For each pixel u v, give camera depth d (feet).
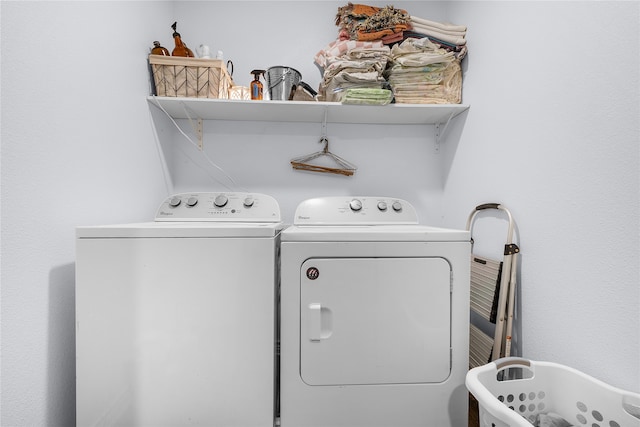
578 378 2.98
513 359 3.28
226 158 6.20
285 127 6.26
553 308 3.46
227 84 5.50
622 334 2.70
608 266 2.82
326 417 3.28
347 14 5.47
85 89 3.42
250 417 3.19
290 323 3.26
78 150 3.31
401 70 5.30
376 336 3.31
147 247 3.11
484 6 4.86
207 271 3.16
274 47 6.19
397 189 6.43
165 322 3.12
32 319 2.73
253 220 4.74
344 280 3.30
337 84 5.29
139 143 4.70
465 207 5.49
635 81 2.59
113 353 3.08
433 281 3.36
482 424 3.00
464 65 5.51
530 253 3.82
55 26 2.97
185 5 6.05
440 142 6.45
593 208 2.97
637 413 2.50
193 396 3.14
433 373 3.36
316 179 6.32
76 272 3.06
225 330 3.17
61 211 3.06
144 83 4.86
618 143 2.72
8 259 2.50
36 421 2.78
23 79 2.63
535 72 3.75
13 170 2.54
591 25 2.98
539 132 3.67
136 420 3.10
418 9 6.36
